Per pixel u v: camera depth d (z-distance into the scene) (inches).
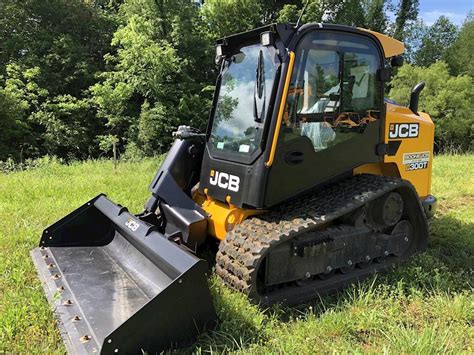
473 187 327.6
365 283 156.5
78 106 772.6
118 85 767.7
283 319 136.4
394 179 163.0
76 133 767.7
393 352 115.4
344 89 154.9
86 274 148.1
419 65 1230.9
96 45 895.1
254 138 144.2
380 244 168.1
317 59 146.5
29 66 794.2
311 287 148.4
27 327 125.5
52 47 809.5
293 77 141.2
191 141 174.9
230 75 162.2
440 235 214.4
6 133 721.6
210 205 161.8
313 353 117.1
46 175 355.9
